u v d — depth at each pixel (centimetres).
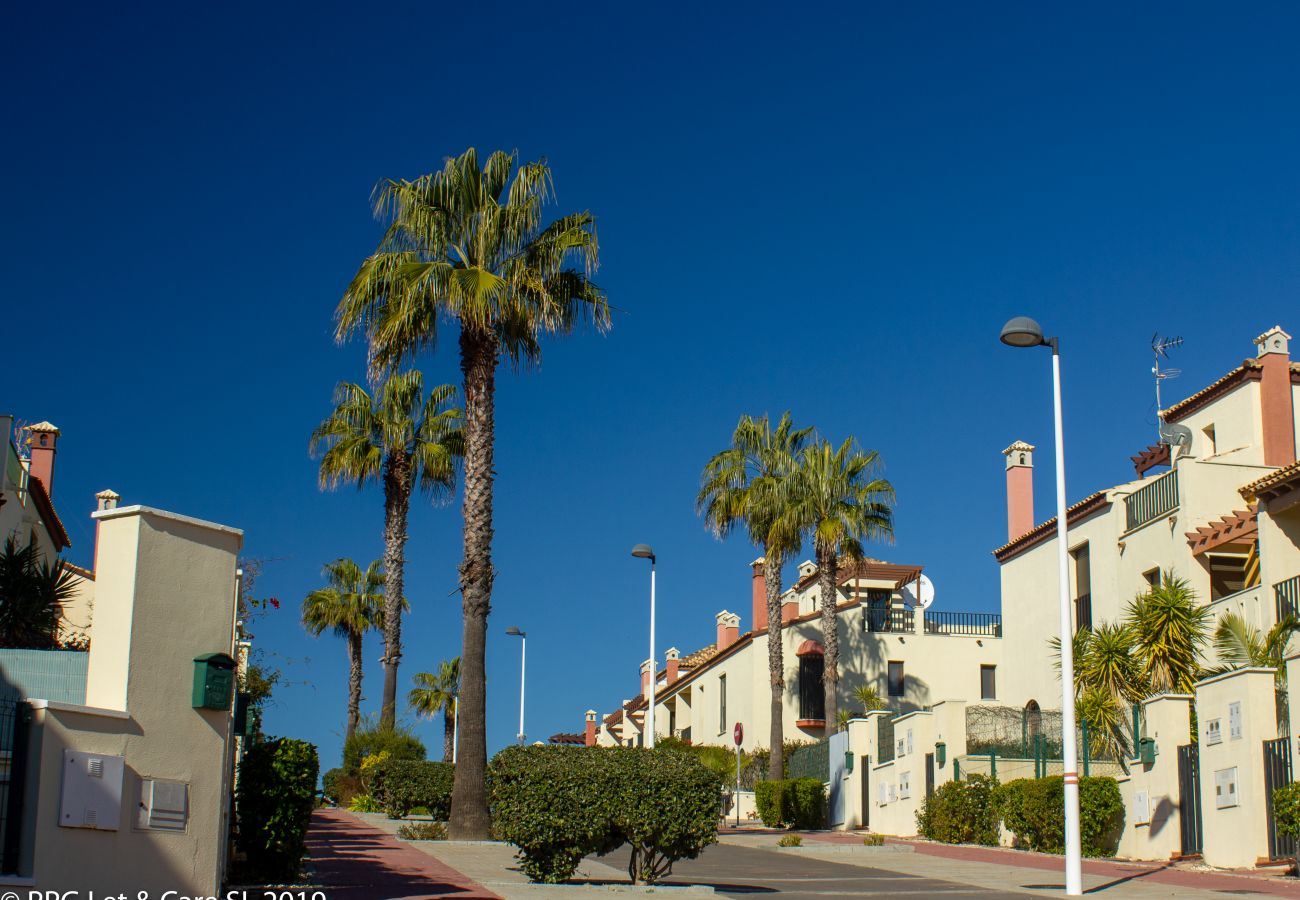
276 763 1552
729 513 4422
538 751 1778
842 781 3700
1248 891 1795
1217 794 2197
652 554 3738
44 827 1111
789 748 4516
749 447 4453
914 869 2234
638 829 1705
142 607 1231
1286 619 2553
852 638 4881
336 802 3944
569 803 1703
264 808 1538
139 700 1214
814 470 4272
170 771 1230
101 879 1154
